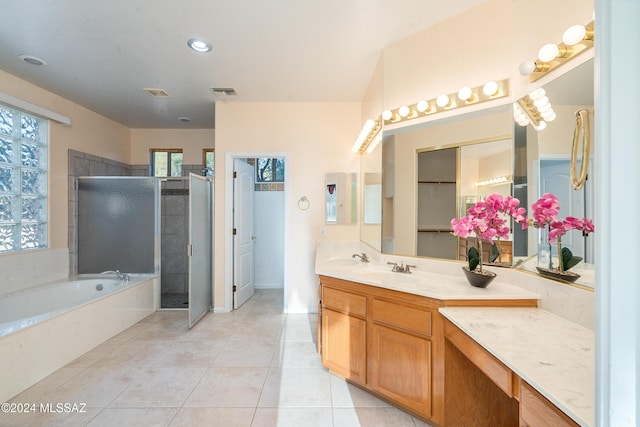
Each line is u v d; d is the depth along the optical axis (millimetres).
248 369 2348
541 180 1614
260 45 2436
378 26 2203
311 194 3670
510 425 1681
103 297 2844
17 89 2959
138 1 1908
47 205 3299
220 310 3701
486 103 1956
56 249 3402
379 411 1863
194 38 2332
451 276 2098
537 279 1622
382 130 2543
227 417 1793
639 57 491
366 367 2008
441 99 2107
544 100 1587
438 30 2178
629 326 495
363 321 2029
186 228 4625
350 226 3666
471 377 1652
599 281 515
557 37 1512
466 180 2061
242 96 3480
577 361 1039
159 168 4855
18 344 2018
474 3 1968
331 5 1966
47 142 3303
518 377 1056
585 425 728
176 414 1814
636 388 491
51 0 1882
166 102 3670
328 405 1915
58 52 2516
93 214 3830
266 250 4938
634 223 493
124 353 2611
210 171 4754
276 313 3680
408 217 2354
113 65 2744
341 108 3666
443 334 1626
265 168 4969
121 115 4133
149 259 3879
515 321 1426
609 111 501
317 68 2824
